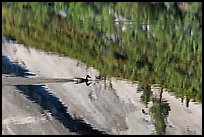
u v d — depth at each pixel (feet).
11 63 187.83
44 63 195.11
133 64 201.05
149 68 200.75
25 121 171.12
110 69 199.11
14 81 180.55
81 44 203.21
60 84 187.52
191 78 197.77
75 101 185.78
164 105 191.21
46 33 202.08
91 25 206.18
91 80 194.18
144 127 185.26
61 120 177.88
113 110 187.83
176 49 204.33
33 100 178.40
